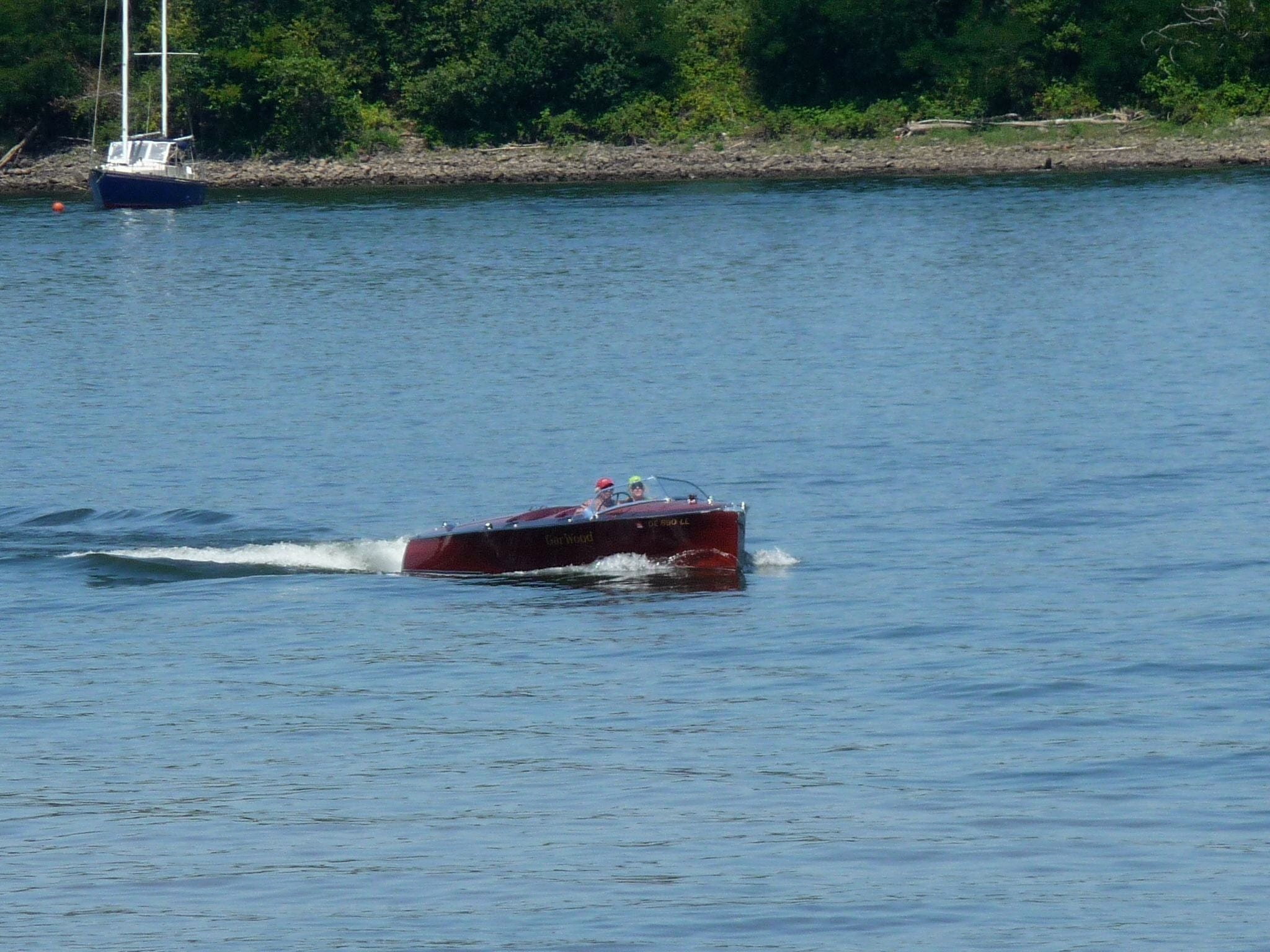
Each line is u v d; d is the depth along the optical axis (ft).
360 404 495.41
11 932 193.36
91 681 279.08
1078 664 271.69
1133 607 301.84
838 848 208.95
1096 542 346.13
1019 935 187.32
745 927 190.29
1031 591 314.55
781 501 386.32
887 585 321.11
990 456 422.00
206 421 476.13
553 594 322.96
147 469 424.05
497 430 460.55
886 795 223.92
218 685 276.00
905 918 191.52
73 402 504.43
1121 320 604.49
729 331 605.31
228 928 193.26
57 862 211.41
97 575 339.36
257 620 310.65
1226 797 219.00
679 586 325.42
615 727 252.62
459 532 336.08
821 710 256.52
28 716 263.08
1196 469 403.13
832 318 627.05
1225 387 489.67
